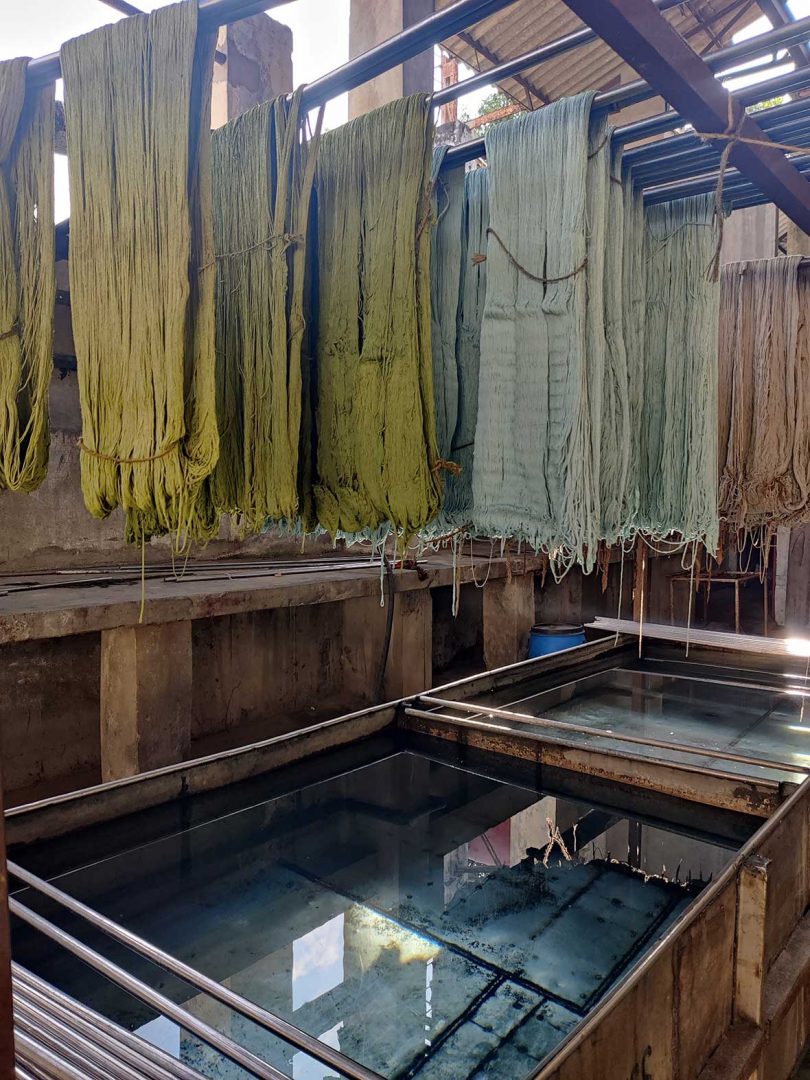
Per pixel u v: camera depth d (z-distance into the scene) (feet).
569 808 12.34
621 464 5.80
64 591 15.30
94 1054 4.87
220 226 5.99
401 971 8.54
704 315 6.36
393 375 5.52
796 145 5.78
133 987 5.73
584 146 5.41
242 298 5.81
